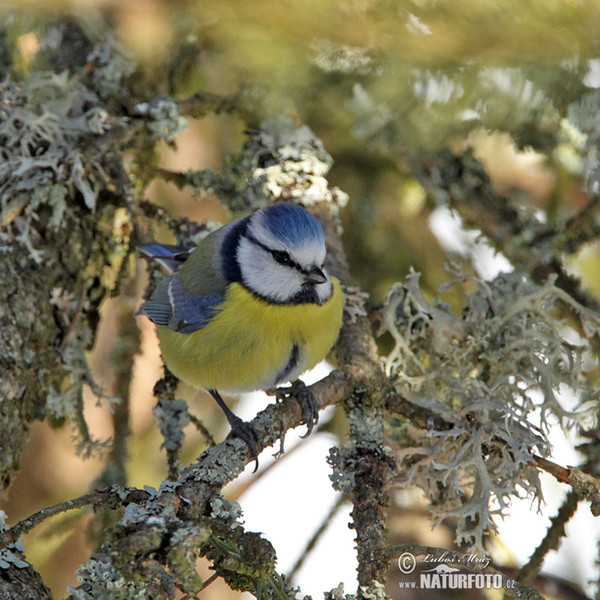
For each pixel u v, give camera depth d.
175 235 7.94
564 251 7.41
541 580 6.69
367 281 8.75
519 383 6.61
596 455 6.14
